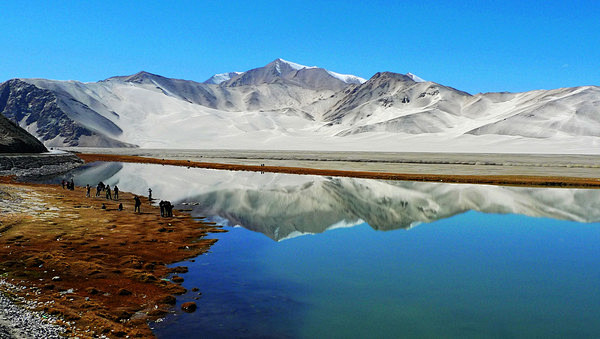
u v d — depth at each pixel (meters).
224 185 60.69
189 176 74.75
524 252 25.77
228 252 24.81
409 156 140.88
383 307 16.86
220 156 139.25
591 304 17.50
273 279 20.05
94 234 26.80
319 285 19.28
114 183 63.00
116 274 19.48
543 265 23.03
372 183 63.56
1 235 24.77
